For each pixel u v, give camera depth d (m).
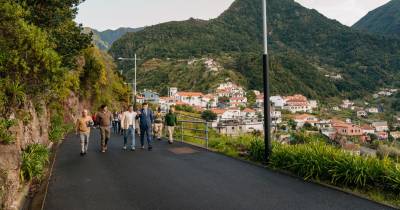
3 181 6.09
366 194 7.26
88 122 13.39
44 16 14.23
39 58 10.36
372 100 169.75
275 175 9.19
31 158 8.80
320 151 8.93
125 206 6.67
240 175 9.23
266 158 10.38
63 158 12.37
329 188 7.83
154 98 112.94
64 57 16.78
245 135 15.32
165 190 7.80
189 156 12.48
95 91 42.56
